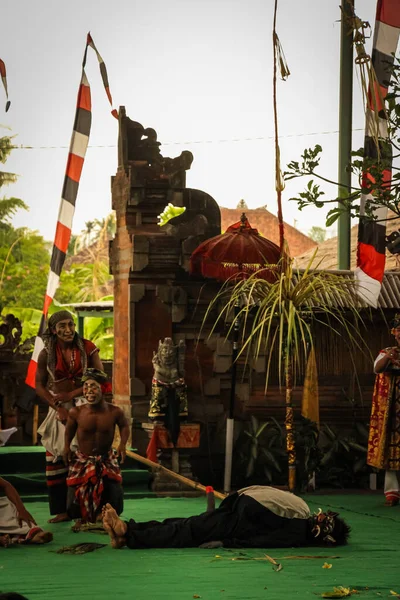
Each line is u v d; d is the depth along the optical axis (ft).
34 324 89.92
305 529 22.04
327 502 31.37
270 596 16.62
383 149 18.20
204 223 35.32
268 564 19.65
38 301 136.77
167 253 35.17
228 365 35.55
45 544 22.12
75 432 24.80
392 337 36.81
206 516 21.93
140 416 34.45
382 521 27.20
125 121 36.09
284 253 29.96
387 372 30.78
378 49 27.14
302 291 30.45
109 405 24.75
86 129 35.04
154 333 35.09
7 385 34.73
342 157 43.21
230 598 16.43
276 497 22.09
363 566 19.53
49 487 25.96
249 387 35.60
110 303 45.57
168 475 32.17
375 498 32.45
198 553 20.88
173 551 21.12
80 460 24.49
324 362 36.14
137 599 16.31
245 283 30.27
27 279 138.21
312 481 34.14
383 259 30.53
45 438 26.12
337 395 36.06
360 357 36.47
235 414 35.58
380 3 27.22
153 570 18.92
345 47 43.29
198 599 16.37
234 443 34.99
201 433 35.06
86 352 26.53
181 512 28.02
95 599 16.30
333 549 21.70
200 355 35.53
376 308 35.86
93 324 78.28
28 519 22.16
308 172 18.11
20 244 146.00
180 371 33.27
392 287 36.96
